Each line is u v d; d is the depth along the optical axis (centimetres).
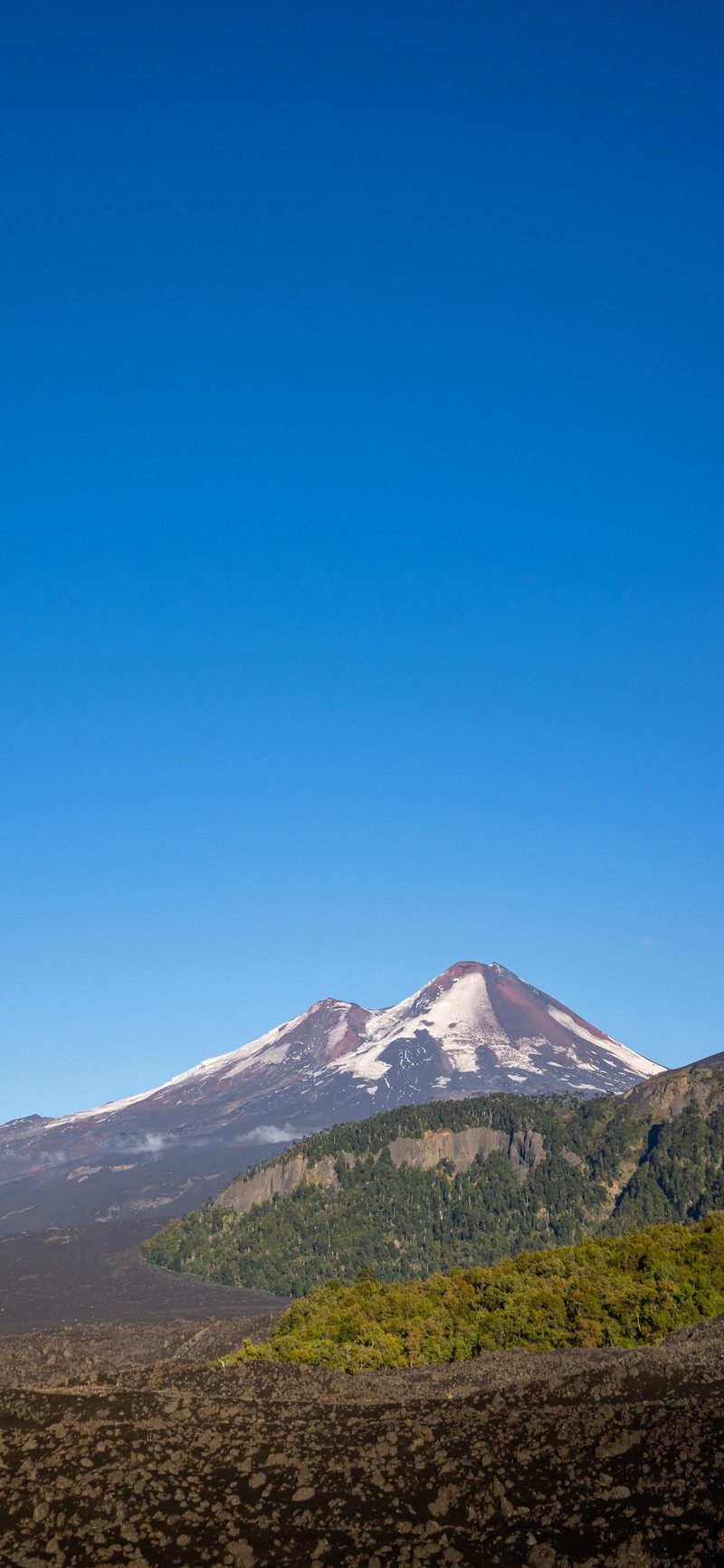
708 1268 9250
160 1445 3675
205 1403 4547
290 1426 4009
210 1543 2856
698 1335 7294
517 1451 3469
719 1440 3244
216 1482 3300
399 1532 2892
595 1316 8562
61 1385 7781
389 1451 3559
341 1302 11106
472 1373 6788
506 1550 2745
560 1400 4400
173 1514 3048
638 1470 3134
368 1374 7344
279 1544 2848
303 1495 3172
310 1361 8675
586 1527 2811
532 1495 3078
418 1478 3303
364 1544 2822
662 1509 2836
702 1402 3916
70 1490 3234
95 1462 3494
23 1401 4528
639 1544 2653
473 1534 2859
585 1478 3145
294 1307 11388
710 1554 2552
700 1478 2977
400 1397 5800
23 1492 3231
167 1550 2822
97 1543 2859
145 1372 8112
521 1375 6512
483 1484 3194
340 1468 3394
